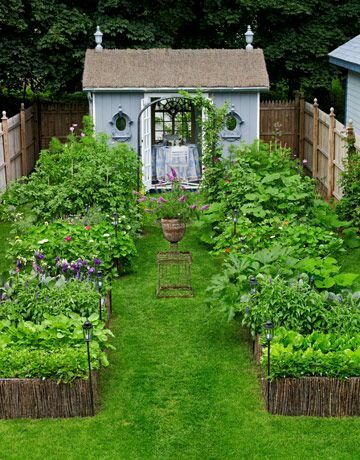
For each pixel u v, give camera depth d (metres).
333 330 9.02
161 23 23.02
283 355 8.23
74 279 10.13
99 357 8.68
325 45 22.88
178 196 13.56
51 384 8.27
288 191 14.15
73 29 21.38
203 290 11.97
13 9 20.86
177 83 18.34
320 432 7.95
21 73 21.83
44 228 12.46
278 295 9.23
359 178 14.62
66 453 7.67
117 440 7.88
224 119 17.50
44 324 9.01
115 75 18.44
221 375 9.21
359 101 18.91
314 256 11.90
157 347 9.99
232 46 23.33
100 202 14.14
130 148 16.31
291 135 22.19
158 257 12.02
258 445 7.74
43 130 22.38
